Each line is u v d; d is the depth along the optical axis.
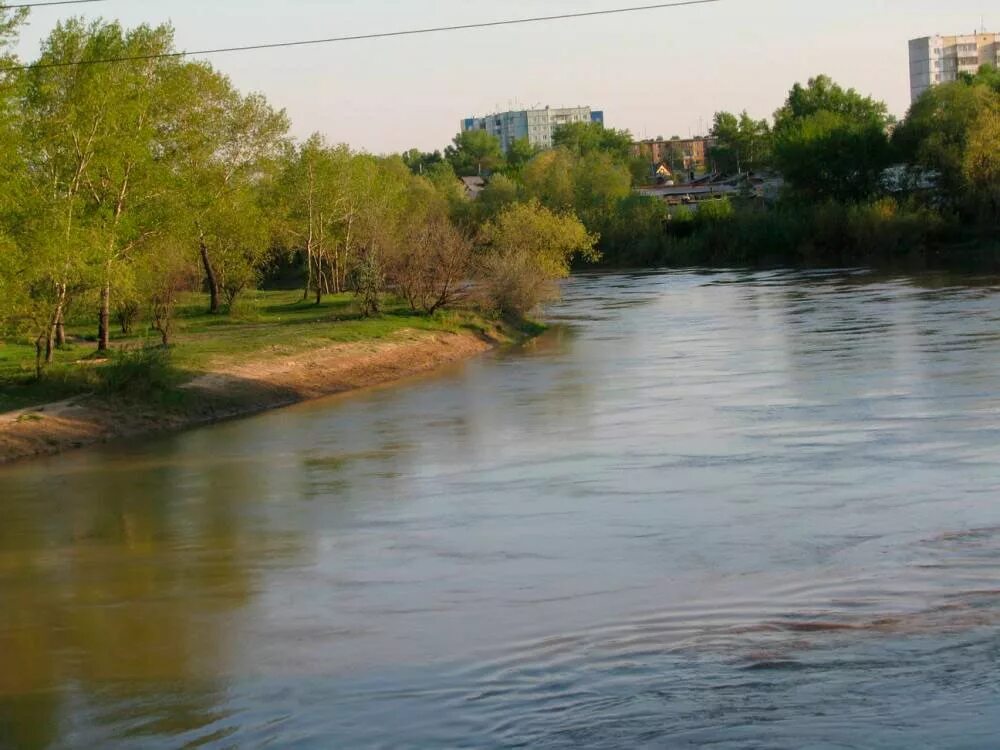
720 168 194.00
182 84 44.38
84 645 11.85
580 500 17.55
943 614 11.08
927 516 15.27
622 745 8.36
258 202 62.50
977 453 19.12
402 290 47.81
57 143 34.81
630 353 38.44
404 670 10.49
